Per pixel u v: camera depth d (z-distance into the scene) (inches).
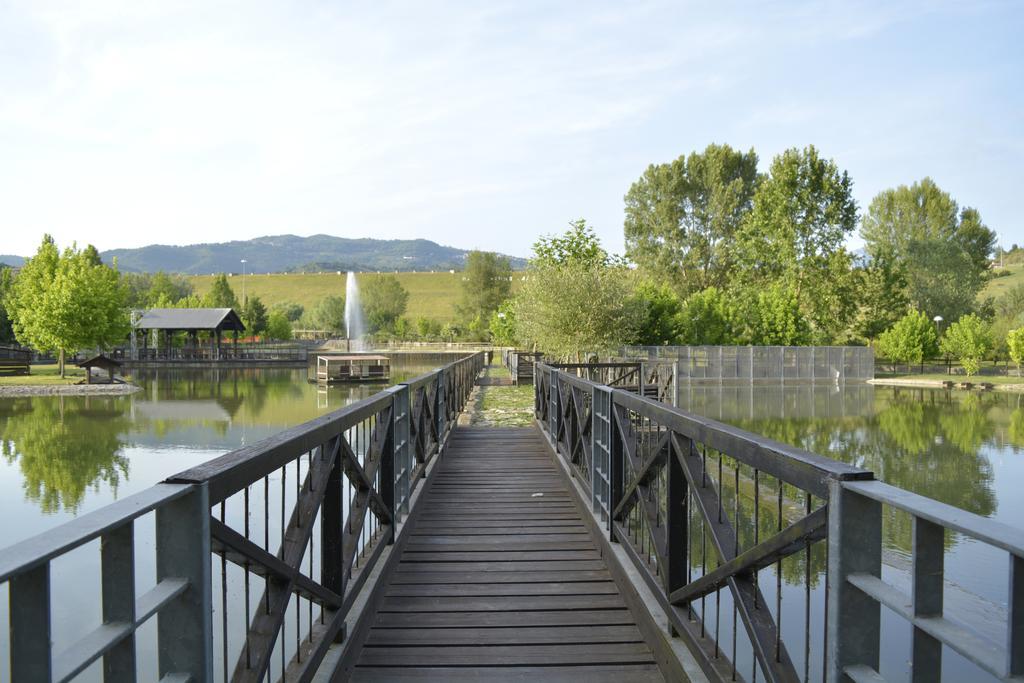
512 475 297.1
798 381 1418.6
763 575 282.0
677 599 112.1
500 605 149.1
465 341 2630.4
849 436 708.0
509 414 569.6
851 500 60.6
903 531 295.0
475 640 131.3
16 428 765.9
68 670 43.4
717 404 1021.8
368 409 137.7
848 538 60.6
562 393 291.3
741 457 83.3
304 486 98.9
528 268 863.1
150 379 1514.5
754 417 864.9
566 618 142.0
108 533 51.6
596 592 156.8
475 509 236.4
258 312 2812.5
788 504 357.1
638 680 115.6
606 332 800.9
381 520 168.6
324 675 101.0
